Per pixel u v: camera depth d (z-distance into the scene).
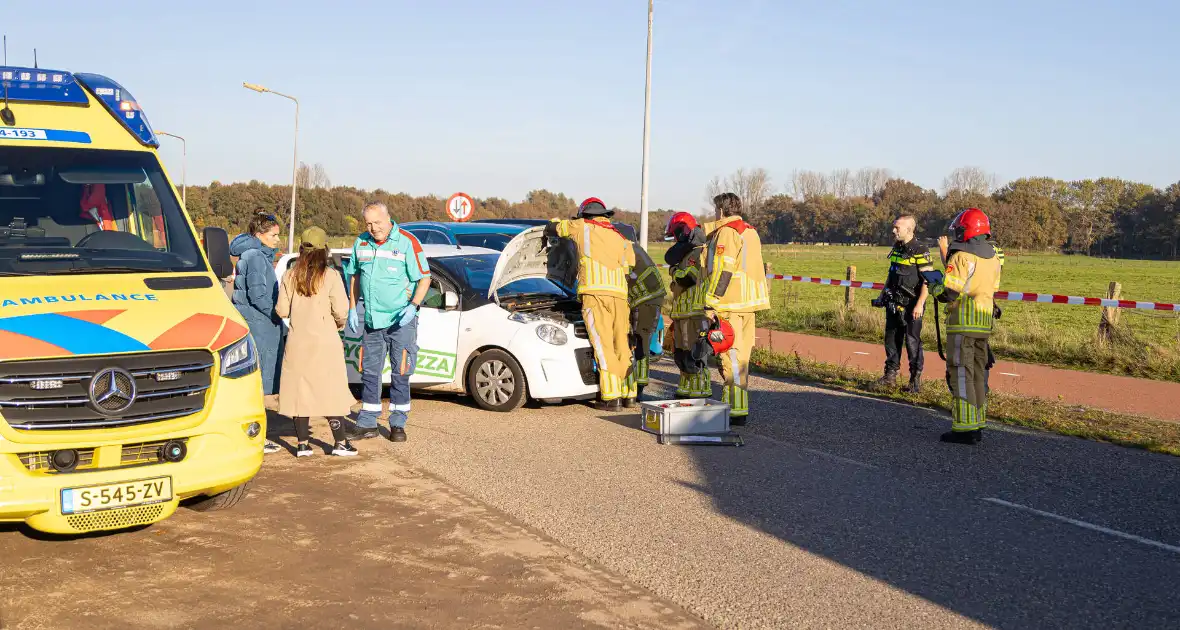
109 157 6.32
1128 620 4.61
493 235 16.33
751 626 4.42
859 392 10.91
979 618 4.58
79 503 4.82
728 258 8.55
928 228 113.12
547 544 5.44
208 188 86.69
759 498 6.54
